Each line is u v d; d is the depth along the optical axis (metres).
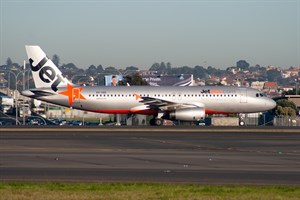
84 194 58.66
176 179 70.62
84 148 109.75
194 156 96.62
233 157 95.56
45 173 75.19
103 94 194.12
